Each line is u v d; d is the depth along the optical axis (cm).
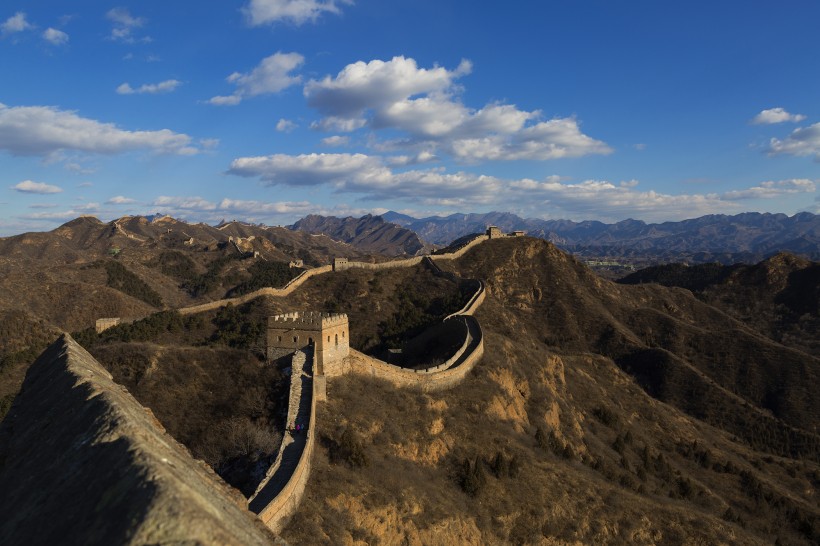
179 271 19062
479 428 5656
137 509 1172
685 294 17338
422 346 8731
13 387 7400
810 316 16412
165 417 4759
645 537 4938
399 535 3788
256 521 1731
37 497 1599
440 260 14038
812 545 6272
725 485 7300
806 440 9662
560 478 5322
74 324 11794
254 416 4544
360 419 4762
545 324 13225
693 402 11019
